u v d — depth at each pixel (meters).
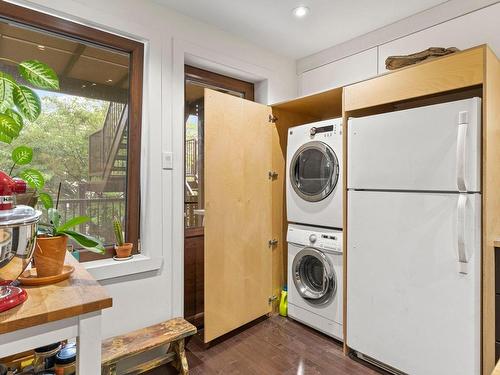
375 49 2.55
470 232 1.58
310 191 2.52
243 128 2.56
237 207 2.51
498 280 1.69
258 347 2.28
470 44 2.07
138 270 2.03
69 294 0.93
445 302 1.66
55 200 1.84
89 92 1.96
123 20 1.98
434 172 1.70
